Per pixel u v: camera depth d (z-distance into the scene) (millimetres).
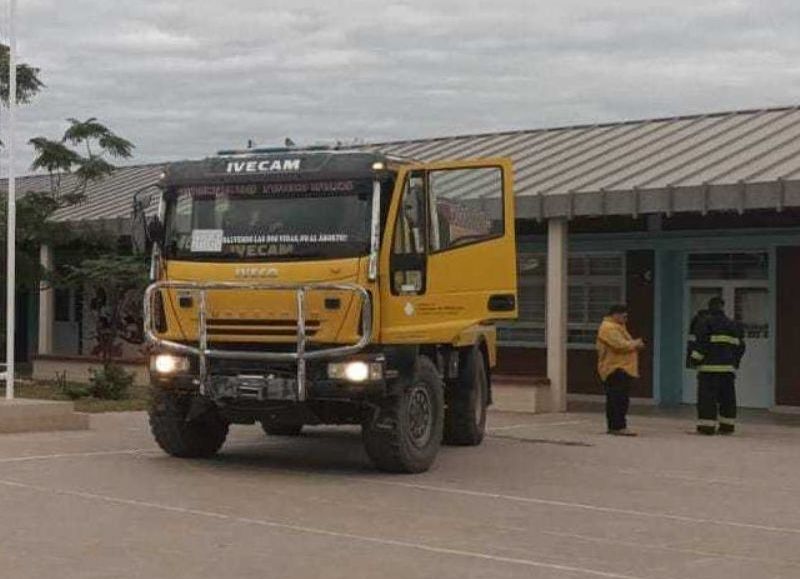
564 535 9562
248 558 8398
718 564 8547
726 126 23938
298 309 12148
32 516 9922
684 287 24281
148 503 10672
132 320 25578
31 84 24547
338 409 12758
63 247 27734
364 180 12312
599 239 25109
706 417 18094
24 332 35281
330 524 9805
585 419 20453
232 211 12711
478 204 14906
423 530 9625
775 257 22812
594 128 26703
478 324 15164
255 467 13328
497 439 16922
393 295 12516
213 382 12492
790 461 14836
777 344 22781
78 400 21500
